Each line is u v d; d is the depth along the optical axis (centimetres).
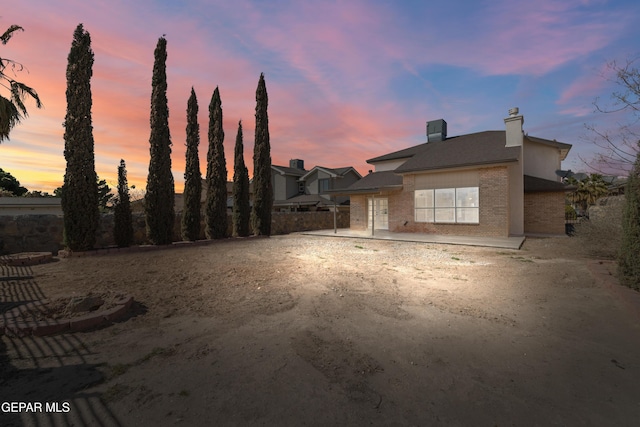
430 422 213
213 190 1445
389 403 234
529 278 629
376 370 282
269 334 363
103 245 1180
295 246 1216
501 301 483
